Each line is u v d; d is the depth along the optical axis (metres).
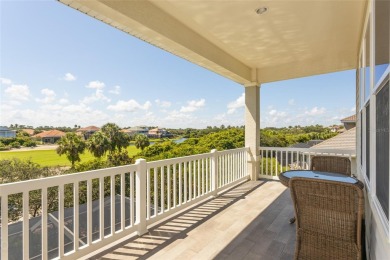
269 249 2.58
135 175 3.00
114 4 2.46
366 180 2.54
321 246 1.97
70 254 2.23
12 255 2.59
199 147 12.54
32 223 3.42
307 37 4.00
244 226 3.19
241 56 4.98
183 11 3.12
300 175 3.19
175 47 3.53
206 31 3.74
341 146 6.80
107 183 6.79
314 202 1.96
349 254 1.84
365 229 2.37
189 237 2.87
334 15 3.24
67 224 3.56
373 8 1.94
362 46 3.39
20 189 1.88
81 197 6.38
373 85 1.93
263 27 3.61
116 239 2.66
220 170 4.88
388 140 1.39
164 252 2.52
